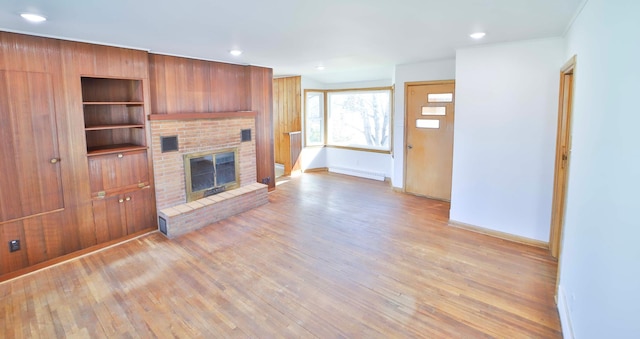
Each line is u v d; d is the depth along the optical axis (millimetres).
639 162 1208
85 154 3475
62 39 3215
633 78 1310
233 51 4062
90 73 3445
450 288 2873
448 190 5422
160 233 4117
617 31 1539
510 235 3906
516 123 3723
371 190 6152
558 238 3430
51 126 3221
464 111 4062
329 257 3461
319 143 7801
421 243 3801
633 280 1217
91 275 3137
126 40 3359
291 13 2449
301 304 2660
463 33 3180
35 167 3154
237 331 2352
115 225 3795
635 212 1224
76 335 2338
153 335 2324
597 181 1769
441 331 2332
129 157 3854
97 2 2158
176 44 3586
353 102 7312
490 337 2268
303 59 4785
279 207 5129
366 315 2520
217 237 3994
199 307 2633
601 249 1622
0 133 2932
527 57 3562
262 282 2988
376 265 3285
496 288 2871
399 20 2680
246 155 5305
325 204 5281
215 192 4844
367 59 4871
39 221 3219
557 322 2416
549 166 3570
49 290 2895
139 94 3938
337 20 2660
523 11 2457
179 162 4336
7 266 3053
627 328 1262
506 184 3871
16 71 2975
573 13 2494
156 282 3006
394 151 5988
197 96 4660
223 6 2270
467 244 3771
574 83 2543
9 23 2674
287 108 7430
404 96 5660
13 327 2426
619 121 1457
